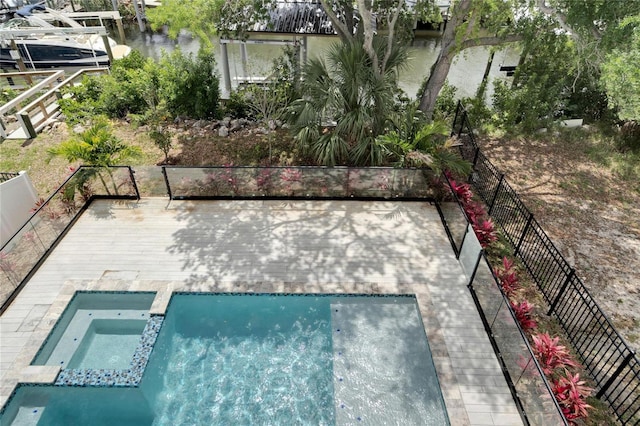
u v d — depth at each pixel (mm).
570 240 8703
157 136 10547
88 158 8695
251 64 13914
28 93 12430
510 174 10906
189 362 6188
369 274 7355
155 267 7422
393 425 5371
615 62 7594
